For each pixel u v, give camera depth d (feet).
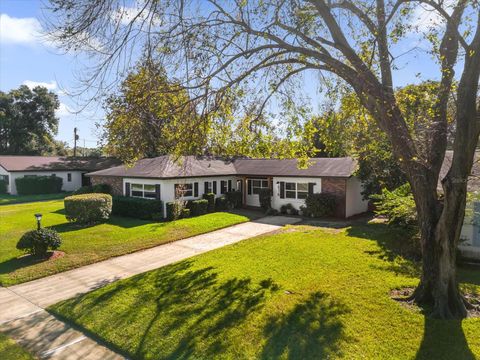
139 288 26.27
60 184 112.78
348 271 28.76
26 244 34.37
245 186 75.82
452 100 23.26
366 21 23.43
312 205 61.11
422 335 18.04
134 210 59.98
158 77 23.63
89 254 36.60
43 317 22.24
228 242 42.86
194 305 22.65
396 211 36.94
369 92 22.24
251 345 17.57
